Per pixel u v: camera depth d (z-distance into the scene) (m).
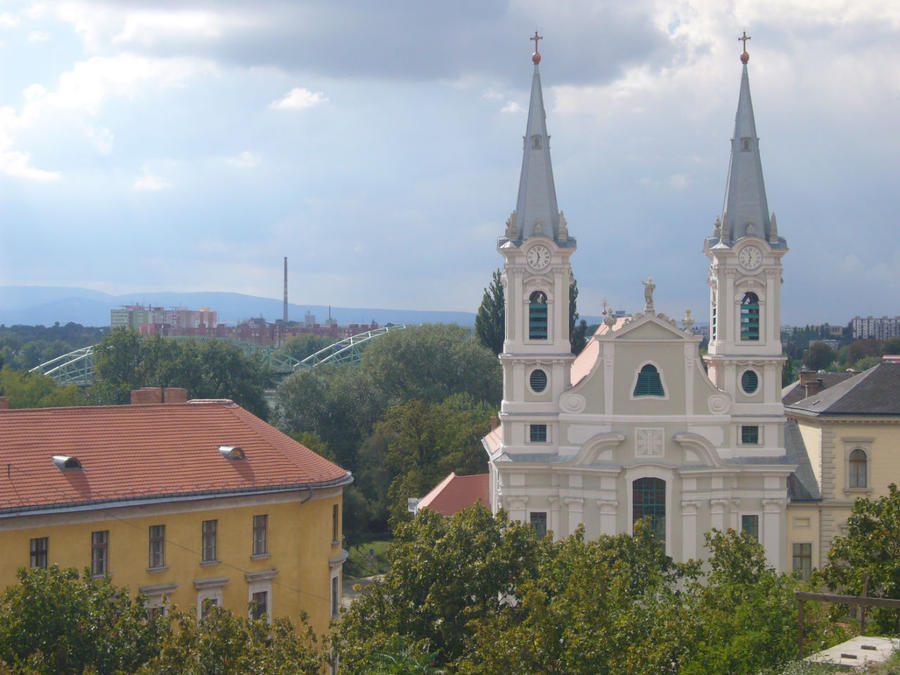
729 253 80.94
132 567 57.28
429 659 46.53
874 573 52.84
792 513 81.19
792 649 42.75
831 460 81.00
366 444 136.75
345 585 101.44
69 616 42.84
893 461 80.56
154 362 158.62
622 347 79.75
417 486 118.50
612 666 40.03
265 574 61.81
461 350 164.25
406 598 52.44
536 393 81.31
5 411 60.62
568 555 52.75
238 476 61.75
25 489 55.00
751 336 81.62
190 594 59.22
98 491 56.69
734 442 80.25
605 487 79.06
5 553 53.06
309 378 152.88
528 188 82.75
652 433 79.44
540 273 81.06
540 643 41.16
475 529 53.84
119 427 62.69
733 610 45.31
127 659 43.25
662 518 79.06
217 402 68.81
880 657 38.78
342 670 44.72
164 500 57.94
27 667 39.22
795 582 52.25
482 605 50.72
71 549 55.38
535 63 84.38
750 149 82.62
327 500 65.25
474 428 126.00
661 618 42.94
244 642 41.97
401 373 160.62
